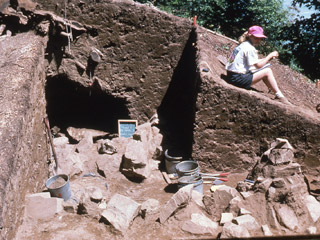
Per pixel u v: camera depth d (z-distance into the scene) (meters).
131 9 5.89
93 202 4.09
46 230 3.82
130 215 3.93
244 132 5.26
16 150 3.39
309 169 5.29
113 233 3.83
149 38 6.14
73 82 6.25
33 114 4.50
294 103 5.88
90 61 6.12
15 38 5.28
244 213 3.99
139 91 6.51
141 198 4.88
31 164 4.24
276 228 3.90
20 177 3.60
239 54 5.27
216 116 5.16
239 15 12.37
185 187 4.16
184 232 3.89
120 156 5.63
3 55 4.83
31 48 4.97
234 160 5.44
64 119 7.15
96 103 7.19
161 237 3.82
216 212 4.23
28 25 5.56
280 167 4.32
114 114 7.11
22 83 4.21
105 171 5.44
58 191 4.35
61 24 5.64
